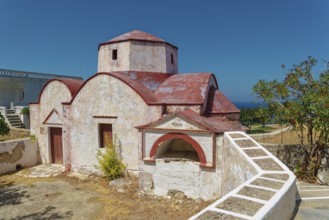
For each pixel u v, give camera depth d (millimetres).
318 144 10586
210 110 11336
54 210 8750
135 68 13383
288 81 11133
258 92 11859
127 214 8297
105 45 14117
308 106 9938
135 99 11344
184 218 7895
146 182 9859
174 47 15125
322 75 10555
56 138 14438
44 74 29859
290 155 11859
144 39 13586
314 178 10531
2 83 27312
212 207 3689
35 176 12438
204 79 12227
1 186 11148
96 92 12258
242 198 4000
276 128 37500
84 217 8203
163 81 13453
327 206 5199
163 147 10250
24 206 9094
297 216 4699
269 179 4922
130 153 11547
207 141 8938
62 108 13531
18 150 13633
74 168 12922
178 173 9398
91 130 12445
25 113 22047
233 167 7391
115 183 10914
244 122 34031
